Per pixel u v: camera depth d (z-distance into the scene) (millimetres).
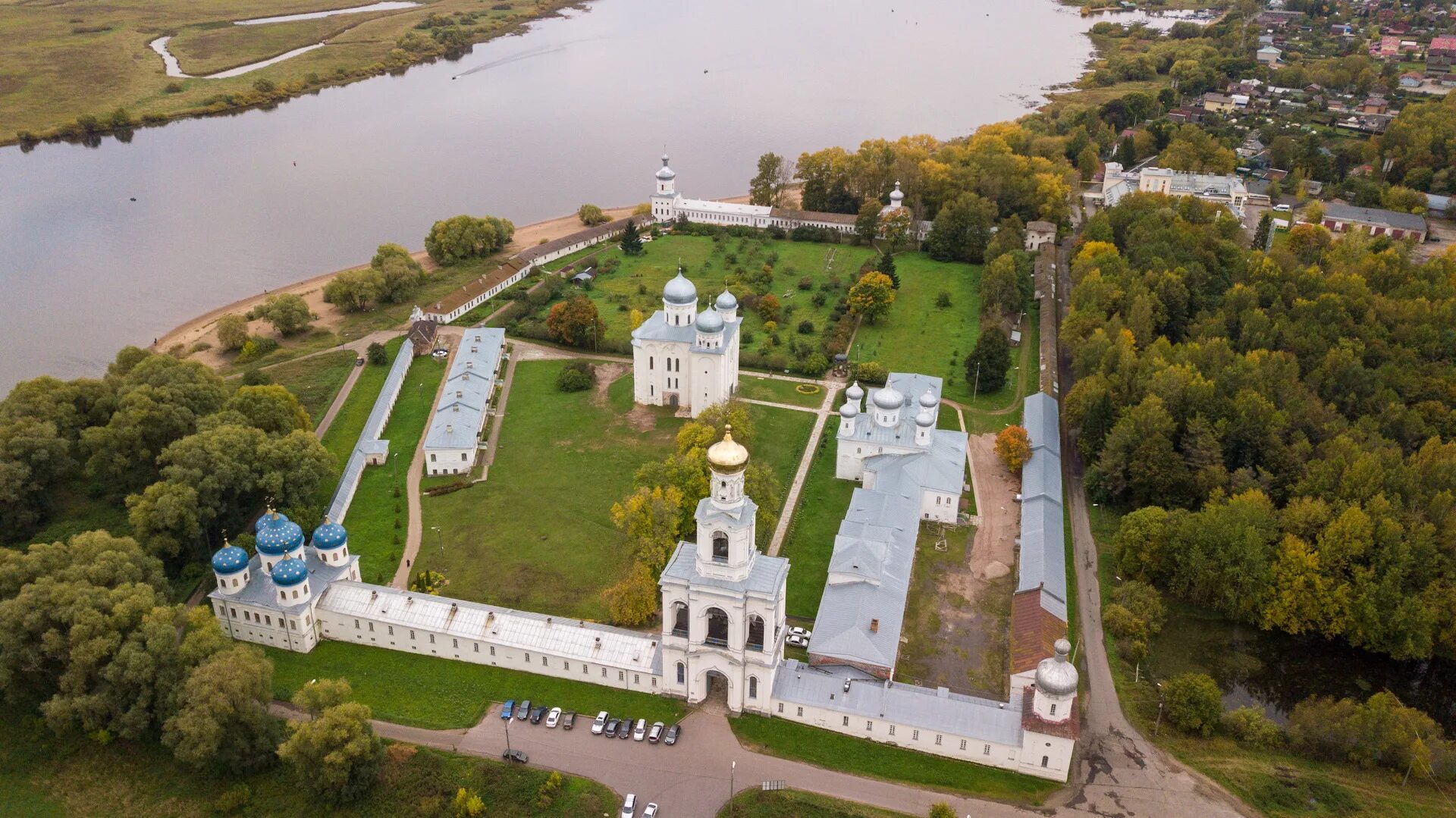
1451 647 157125
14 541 183000
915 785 136625
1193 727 145750
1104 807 133875
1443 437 199375
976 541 190750
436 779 135375
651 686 151000
